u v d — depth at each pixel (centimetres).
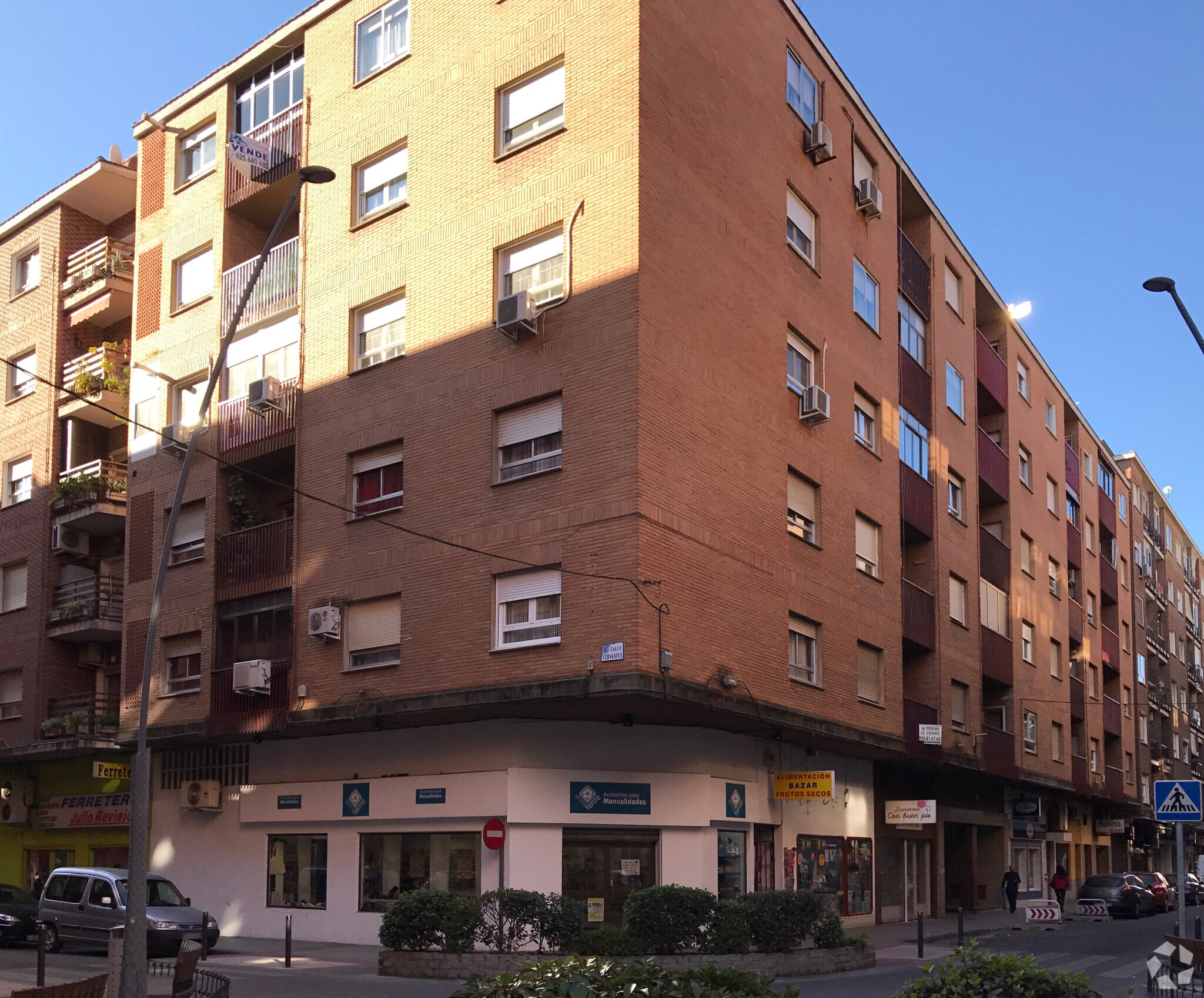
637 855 2238
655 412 2028
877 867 3008
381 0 2525
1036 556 4231
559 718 2200
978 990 820
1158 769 6384
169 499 2766
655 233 2086
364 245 2455
